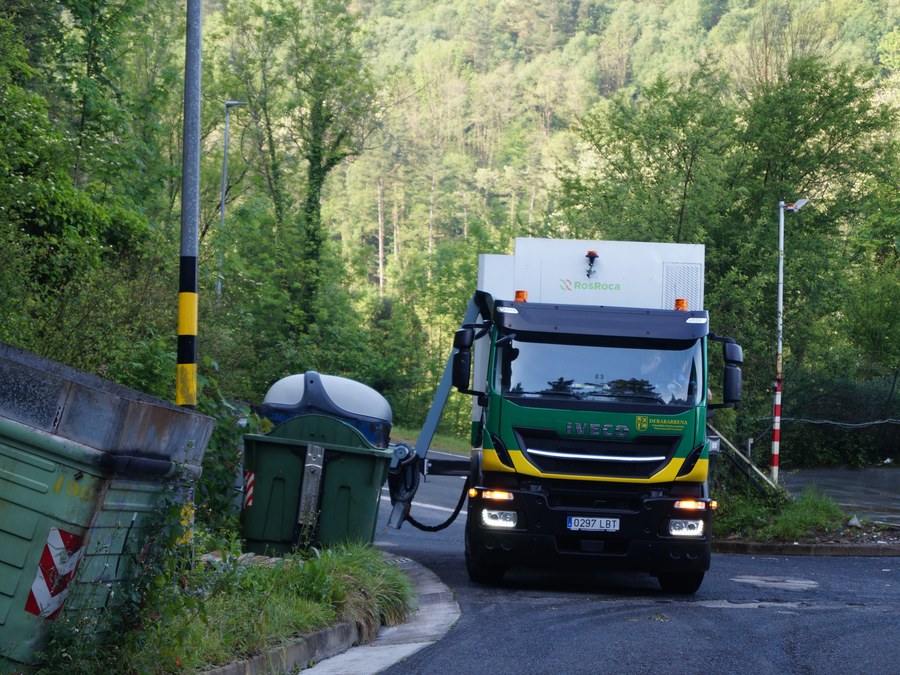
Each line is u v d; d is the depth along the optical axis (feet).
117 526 25.77
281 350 164.45
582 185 126.93
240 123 172.55
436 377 230.68
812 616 41.75
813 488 77.30
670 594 49.42
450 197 534.37
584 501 49.11
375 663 32.65
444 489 104.32
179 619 28.25
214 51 170.09
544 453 48.91
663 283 53.88
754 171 120.88
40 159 74.02
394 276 253.65
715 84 107.34
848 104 121.49
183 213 43.57
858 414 140.77
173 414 26.99
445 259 244.63
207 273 79.82
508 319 50.80
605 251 54.19
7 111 70.90
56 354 53.16
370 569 41.93
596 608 43.70
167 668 26.02
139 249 73.20
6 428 24.26
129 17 114.73
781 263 87.71
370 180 548.72
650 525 48.42
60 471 24.40
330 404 60.39
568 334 50.78
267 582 35.19
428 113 642.63
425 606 44.55
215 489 46.24
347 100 170.60
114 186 104.37
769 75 138.72
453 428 217.97
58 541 24.26
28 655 23.90
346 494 46.85
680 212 97.76
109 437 24.94
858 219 125.59
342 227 533.96
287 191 174.19
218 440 46.57
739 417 88.38
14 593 24.08
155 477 26.63
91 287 56.85
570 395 49.65
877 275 156.66
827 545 67.15
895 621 40.63
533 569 58.70
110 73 113.09
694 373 50.47
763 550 68.18
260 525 46.70
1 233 56.24
